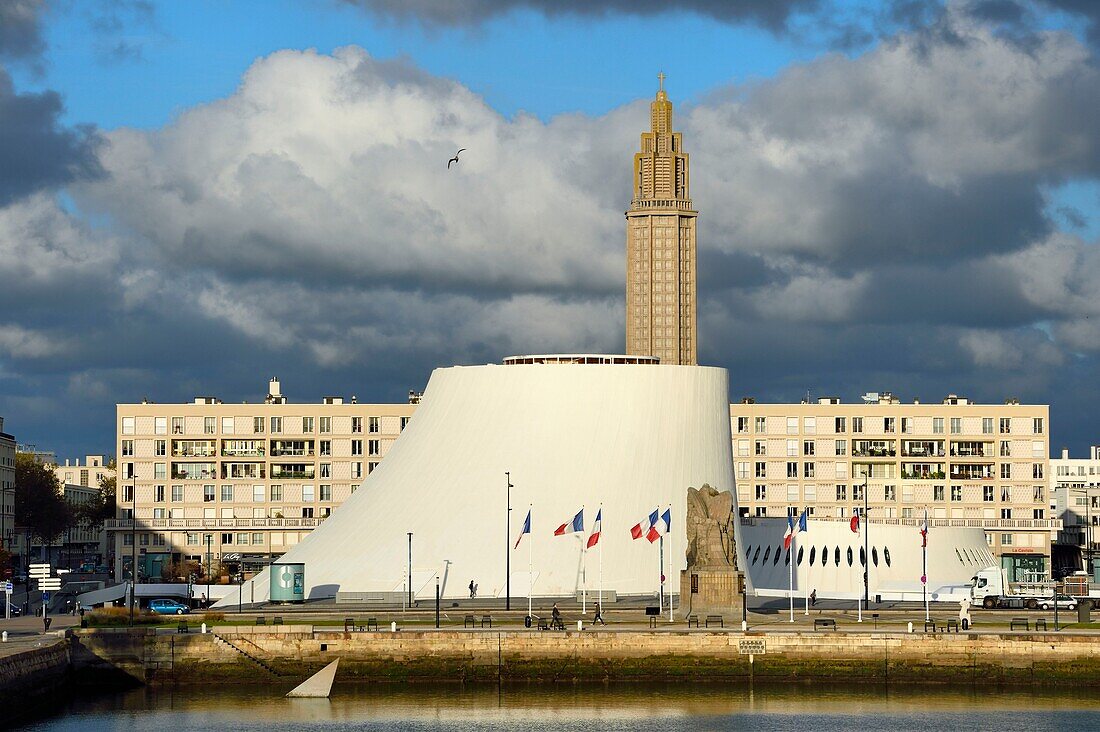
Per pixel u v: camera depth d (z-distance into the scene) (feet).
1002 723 520.42
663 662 581.94
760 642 582.76
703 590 652.89
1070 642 579.07
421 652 579.48
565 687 575.79
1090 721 523.29
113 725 513.86
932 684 579.89
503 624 622.95
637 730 508.53
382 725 513.45
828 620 634.43
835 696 564.30
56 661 555.69
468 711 535.60
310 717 526.98
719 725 515.50
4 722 494.59
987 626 629.92
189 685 580.30
